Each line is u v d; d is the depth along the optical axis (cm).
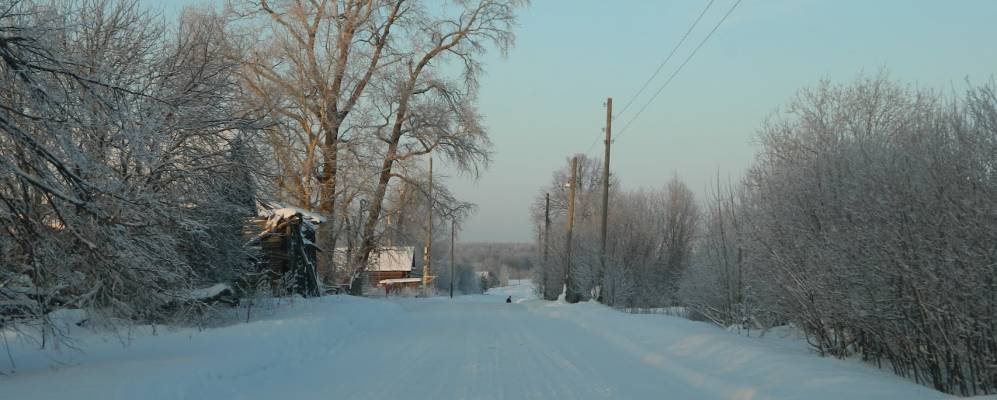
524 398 995
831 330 1447
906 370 1153
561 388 1075
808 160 1405
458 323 2406
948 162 986
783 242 1391
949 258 941
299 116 3431
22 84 889
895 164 1084
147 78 1587
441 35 3978
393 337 1877
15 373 984
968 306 945
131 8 1598
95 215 983
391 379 1154
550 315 2856
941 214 969
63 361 1104
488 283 12344
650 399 991
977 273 923
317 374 1207
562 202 8362
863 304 1129
